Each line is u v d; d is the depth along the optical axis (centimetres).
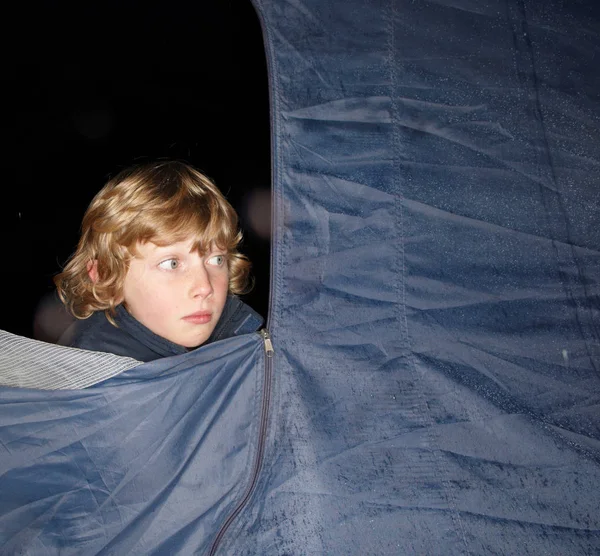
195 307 98
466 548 90
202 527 89
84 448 89
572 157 111
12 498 87
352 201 101
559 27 113
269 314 97
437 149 105
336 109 102
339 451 93
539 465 97
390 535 89
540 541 91
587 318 107
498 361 103
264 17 101
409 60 106
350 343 98
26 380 90
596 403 103
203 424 92
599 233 110
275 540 88
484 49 109
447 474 94
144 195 99
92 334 103
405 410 97
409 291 102
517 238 107
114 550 87
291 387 95
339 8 104
